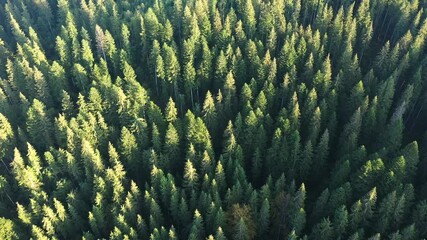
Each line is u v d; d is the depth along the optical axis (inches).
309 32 4084.6
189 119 3289.9
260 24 4345.5
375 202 2655.0
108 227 3004.4
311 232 2706.7
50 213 2886.3
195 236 2662.4
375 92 3575.3
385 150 2915.8
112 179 2997.0
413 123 3550.7
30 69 4074.8
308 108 3358.8
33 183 3166.8
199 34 4224.9
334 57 4138.8
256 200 2775.6
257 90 3779.5
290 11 4571.9
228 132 3206.2
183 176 3147.1
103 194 3009.4
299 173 3137.3
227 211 2832.2
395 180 2689.5
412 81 3567.9
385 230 2556.6
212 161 3137.3
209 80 4008.4
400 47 3890.3
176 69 3914.9
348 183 2682.1
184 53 4040.4
